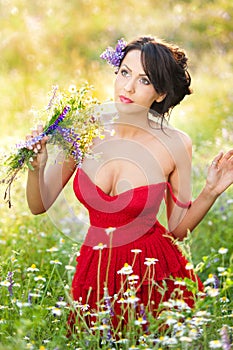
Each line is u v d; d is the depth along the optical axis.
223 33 13.10
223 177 3.94
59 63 11.95
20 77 11.16
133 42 3.83
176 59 3.85
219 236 5.52
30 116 9.23
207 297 3.60
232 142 7.43
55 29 13.03
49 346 3.43
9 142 7.89
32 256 5.01
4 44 12.23
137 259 3.79
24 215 5.75
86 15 13.99
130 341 3.53
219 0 14.11
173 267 3.85
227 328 3.57
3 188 6.16
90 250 3.87
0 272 4.21
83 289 3.84
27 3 14.15
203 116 9.56
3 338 3.47
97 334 3.54
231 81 11.34
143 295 3.79
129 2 14.59
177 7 14.18
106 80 10.71
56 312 3.52
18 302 3.65
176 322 3.46
